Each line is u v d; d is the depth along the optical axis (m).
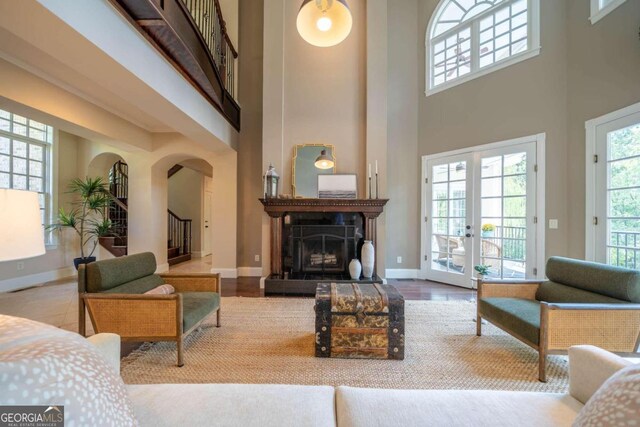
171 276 2.92
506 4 4.07
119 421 0.78
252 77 5.26
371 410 1.10
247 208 5.29
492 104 4.13
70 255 5.25
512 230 3.95
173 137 5.21
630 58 2.80
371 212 4.34
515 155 3.93
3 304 3.55
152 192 5.30
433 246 4.88
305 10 2.45
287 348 2.44
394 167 5.08
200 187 8.06
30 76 3.01
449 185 4.65
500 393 1.24
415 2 5.09
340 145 4.66
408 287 4.44
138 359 2.25
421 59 5.01
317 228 4.45
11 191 1.18
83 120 3.71
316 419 1.06
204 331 2.78
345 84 4.68
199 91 3.49
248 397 1.18
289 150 4.67
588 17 3.23
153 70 2.54
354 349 2.29
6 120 4.40
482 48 4.34
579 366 1.20
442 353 2.38
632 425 0.68
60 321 3.01
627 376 0.83
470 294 4.06
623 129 2.90
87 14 1.80
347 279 4.13
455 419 1.06
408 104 5.07
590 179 3.20
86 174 5.45
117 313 2.17
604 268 2.18
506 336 2.70
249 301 3.71
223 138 4.40
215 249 5.15
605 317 1.94
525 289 2.69
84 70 2.20
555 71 3.58
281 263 4.42
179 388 1.25
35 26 1.67
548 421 1.05
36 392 0.67
